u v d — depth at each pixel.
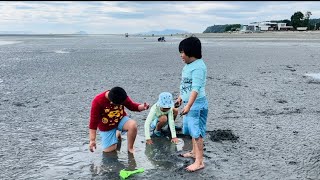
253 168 2.72
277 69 8.62
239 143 3.28
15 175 2.62
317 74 7.74
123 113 3.14
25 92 5.74
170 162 2.85
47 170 2.71
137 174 2.61
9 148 3.20
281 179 2.53
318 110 4.53
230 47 18.22
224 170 2.68
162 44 23.94
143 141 3.38
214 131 3.63
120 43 26.30
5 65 9.62
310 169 2.70
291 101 5.04
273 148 3.14
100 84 6.45
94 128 3.00
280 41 25.30
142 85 6.28
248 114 4.32
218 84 6.45
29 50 16.33
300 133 3.57
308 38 29.89
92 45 22.39
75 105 4.84
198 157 2.74
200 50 2.78
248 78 7.18
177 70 8.43
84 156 2.99
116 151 3.11
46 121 4.07
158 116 3.46
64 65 9.62
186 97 2.85
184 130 3.41
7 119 4.15
